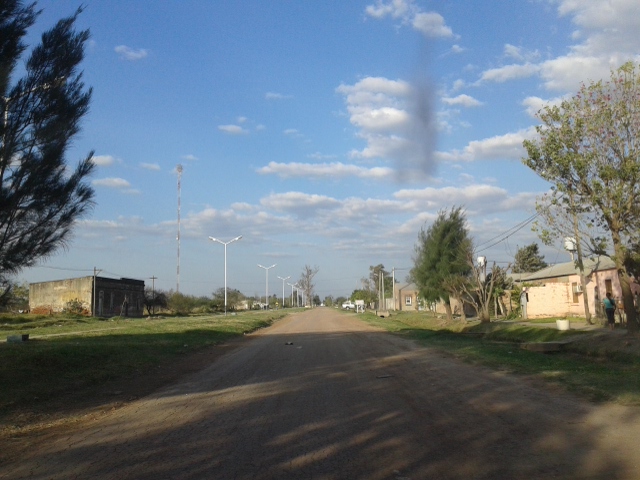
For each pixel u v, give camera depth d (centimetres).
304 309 12356
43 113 1159
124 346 2027
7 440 833
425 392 1195
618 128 1702
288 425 905
